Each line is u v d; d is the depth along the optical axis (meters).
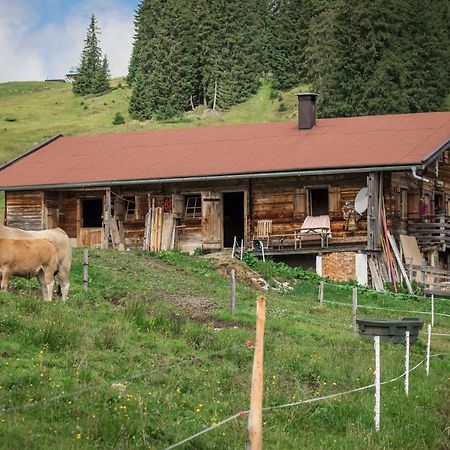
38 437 14.45
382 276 42.62
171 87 132.38
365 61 93.06
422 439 18.94
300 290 38.94
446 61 104.50
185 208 46.66
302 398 19.97
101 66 165.62
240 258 42.69
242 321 27.28
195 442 16.03
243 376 20.56
